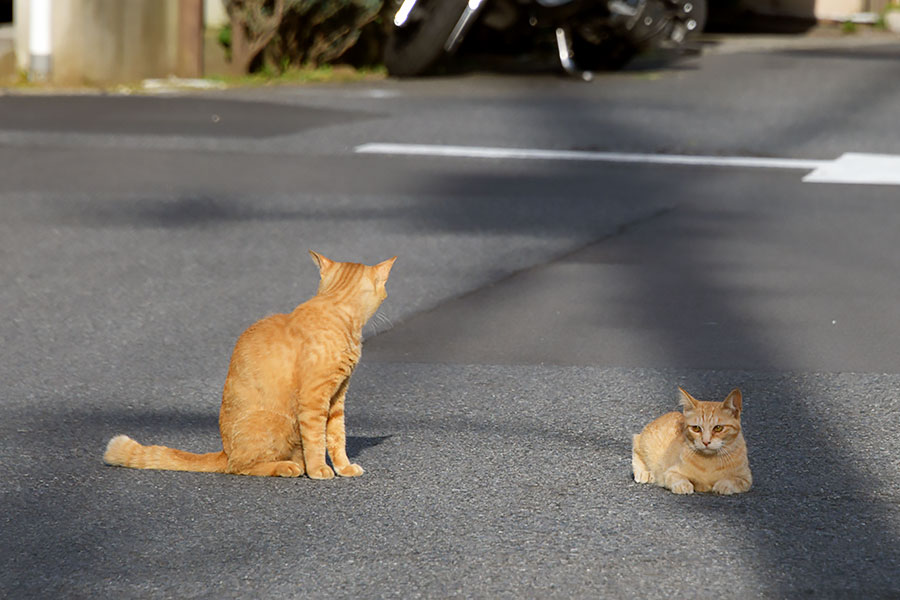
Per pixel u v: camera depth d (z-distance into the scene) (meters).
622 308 10.20
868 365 8.63
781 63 28.62
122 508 6.07
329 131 19.00
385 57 25.78
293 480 6.48
